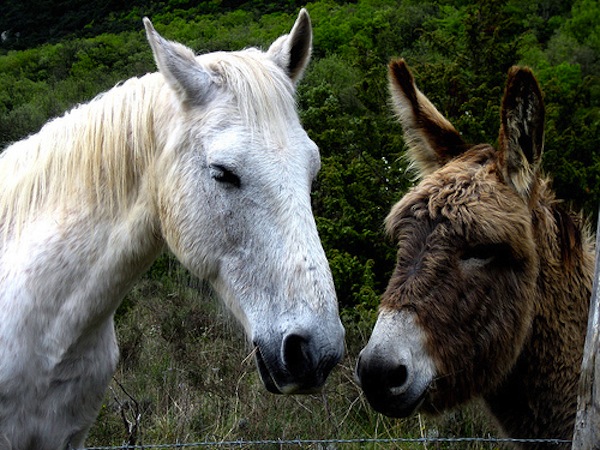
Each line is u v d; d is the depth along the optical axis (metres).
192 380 5.55
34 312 2.90
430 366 2.83
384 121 7.84
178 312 6.97
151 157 2.90
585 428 2.13
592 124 8.37
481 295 2.88
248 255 2.63
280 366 2.54
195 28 36.53
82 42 33.94
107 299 2.97
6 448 2.87
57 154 3.06
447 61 8.80
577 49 27.41
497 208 2.89
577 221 3.24
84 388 3.08
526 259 2.92
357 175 6.94
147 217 2.95
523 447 3.16
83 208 2.96
